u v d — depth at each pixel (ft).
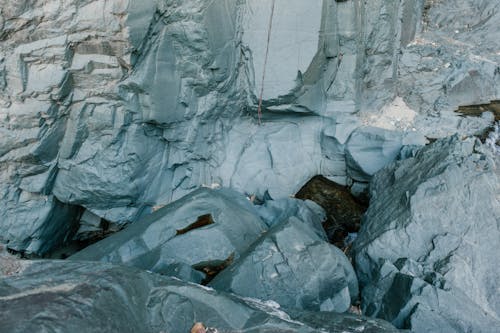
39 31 20.13
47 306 9.22
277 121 31.65
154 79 23.82
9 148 21.25
